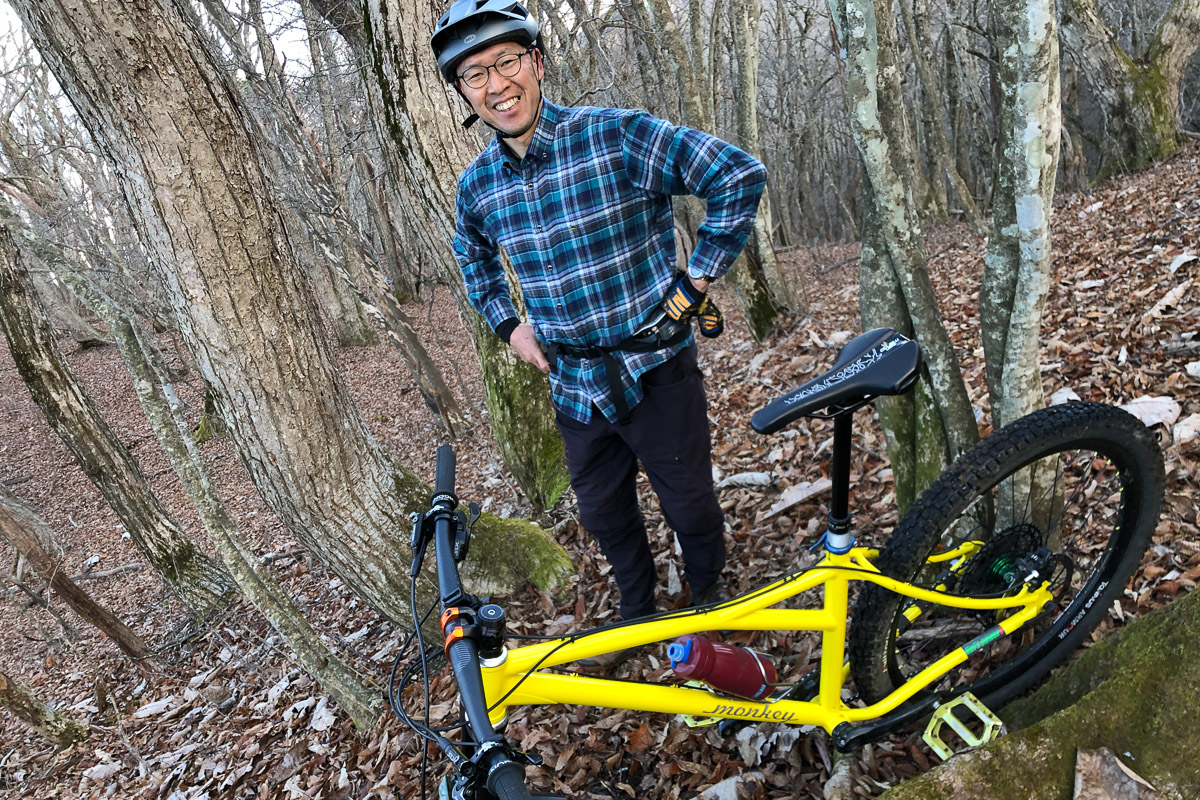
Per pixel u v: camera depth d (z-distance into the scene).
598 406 2.23
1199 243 4.79
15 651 8.42
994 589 1.94
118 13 2.27
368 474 3.25
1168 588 2.17
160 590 8.70
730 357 7.72
